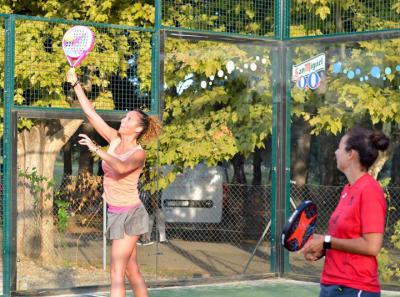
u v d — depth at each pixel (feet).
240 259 44.62
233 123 43.98
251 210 44.62
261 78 43.91
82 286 39.83
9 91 37.35
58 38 41.91
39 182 47.44
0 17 37.42
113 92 41.96
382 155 41.19
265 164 44.19
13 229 37.32
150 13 46.60
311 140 43.42
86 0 46.88
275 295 39.14
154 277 42.52
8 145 37.24
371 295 19.70
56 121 47.83
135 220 30.71
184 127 43.04
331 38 42.24
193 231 45.21
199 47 42.65
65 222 46.55
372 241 19.40
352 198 20.03
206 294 39.47
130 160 30.25
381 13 41.19
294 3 43.73
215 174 45.21
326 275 20.27
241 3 43.45
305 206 20.79
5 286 37.35
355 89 41.91
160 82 41.27
